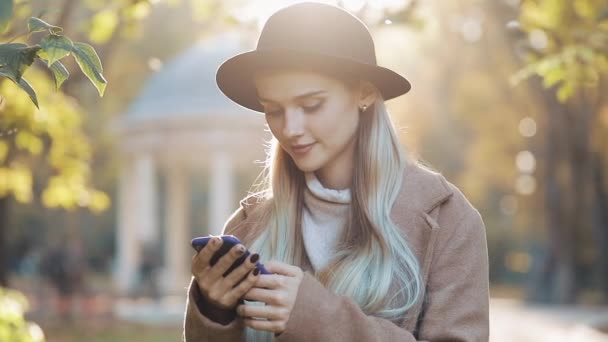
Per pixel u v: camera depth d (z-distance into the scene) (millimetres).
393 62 26641
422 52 27328
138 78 29547
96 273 48531
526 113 28188
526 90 26328
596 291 33781
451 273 2768
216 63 27938
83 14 10828
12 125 6902
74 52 2613
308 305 2525
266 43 2746
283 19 2742
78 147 9602
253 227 3057
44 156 9617
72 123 8922
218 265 2529
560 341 15414
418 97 29812
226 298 2553
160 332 17203
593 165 27062
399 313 2713
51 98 8492
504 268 46562
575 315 23219
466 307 2723
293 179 2988
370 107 2879
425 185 2871
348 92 2744
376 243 2781
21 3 4098
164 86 27875
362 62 2689
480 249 2816
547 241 29266
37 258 33250
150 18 23422
